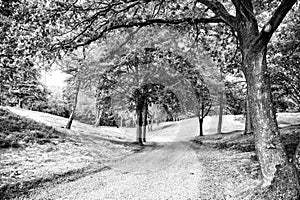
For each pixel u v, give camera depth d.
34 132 13.45
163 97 8.58
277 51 12.23
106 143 13.42
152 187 6.45
